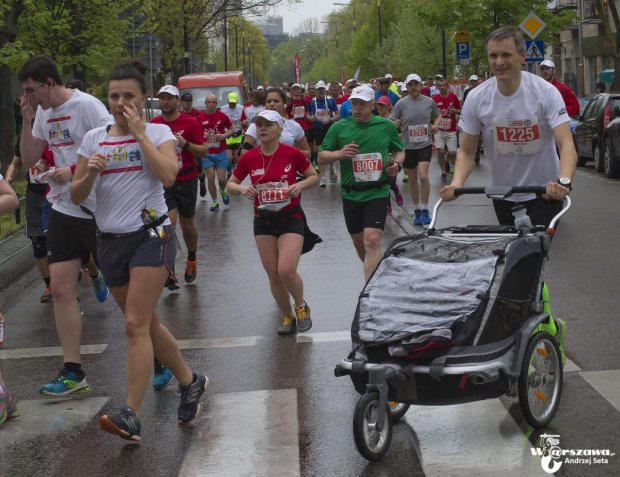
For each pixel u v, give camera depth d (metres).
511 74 9.79
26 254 19.86
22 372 11.91
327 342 12.50
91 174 8.94
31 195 15.70
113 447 9.06
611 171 31.67
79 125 11.13
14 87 56.28
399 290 8.58
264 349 12.30
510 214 10.46
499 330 8.41
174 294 16.06
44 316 15.09
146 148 8.84
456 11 58.41
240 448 8.84
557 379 9.16
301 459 8.49
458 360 8.11
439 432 9.01
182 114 16.62
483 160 38.69
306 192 30.05
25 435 9.52
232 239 21.67
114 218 9.09
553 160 10.16
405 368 8.18
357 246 13.78
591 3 82.25
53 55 38.31
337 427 9.29
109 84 8.95
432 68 93.50
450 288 8.40
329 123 35.03
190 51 75.81
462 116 10.27
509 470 8.02
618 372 10.49
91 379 11.43
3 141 35.72
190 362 11.84
